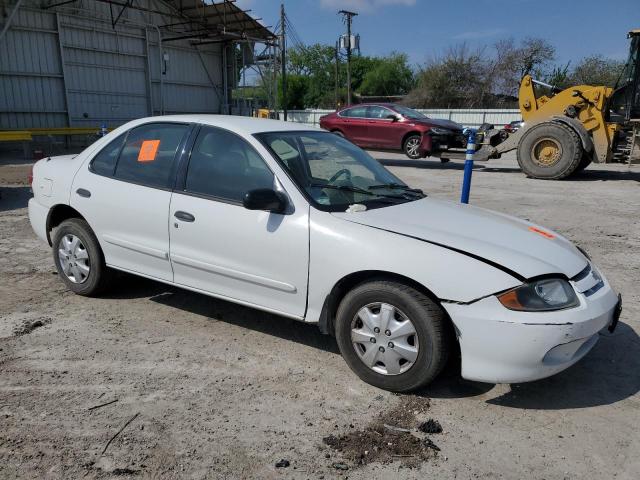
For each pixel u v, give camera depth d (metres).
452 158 15.09
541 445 2.96
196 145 4.19
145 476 2.61
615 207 9.87
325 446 2.89
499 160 19.47
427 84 53.59
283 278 3.68
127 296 4.96
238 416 3.13
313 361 3.84
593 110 12.95
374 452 2.86
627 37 12.45
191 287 4.16
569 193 11.44
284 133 4.26
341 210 3.64
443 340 3.22
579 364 3.91
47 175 5.01
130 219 4.38
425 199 4.21
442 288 3.15
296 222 3.60
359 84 71.75
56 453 2.75
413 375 3.30
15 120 21.12
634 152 12.61
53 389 3.36
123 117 25.19
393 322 3.33
